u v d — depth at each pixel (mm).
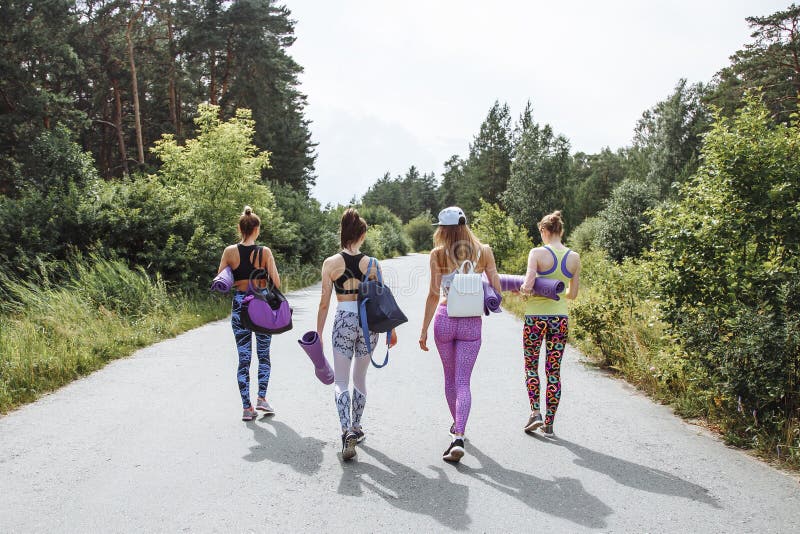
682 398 5434
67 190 13445
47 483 3527
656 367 5992
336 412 5188
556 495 3479
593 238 32438
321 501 3357
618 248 24797
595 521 3145
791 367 4473
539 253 4750
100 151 37594
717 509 3295
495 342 9164
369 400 5633
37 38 25625
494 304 4176
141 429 4582
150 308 9844
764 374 4500
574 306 7891
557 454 4188
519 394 5930
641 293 7102
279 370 6828
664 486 3621
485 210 25969
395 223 71250
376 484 3619
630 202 25328
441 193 117500
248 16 33062
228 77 35500
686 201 6062
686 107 48562
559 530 3039
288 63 39250
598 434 4652
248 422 4832
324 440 4441
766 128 5754
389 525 3076
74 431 4504
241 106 35000
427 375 6762
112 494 3391
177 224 12844
